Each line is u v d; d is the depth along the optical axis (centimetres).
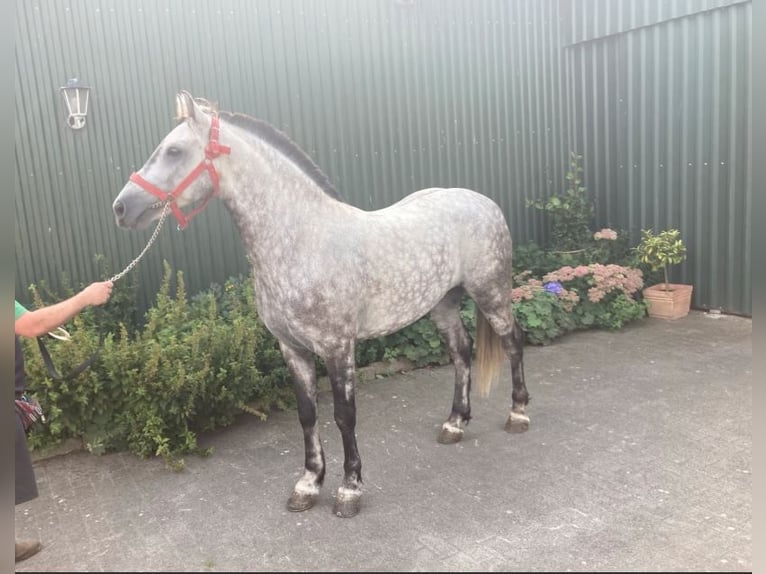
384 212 323
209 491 326
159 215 269
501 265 362
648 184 656
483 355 380
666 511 281
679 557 247
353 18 566
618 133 676
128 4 483
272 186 279
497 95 657
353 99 572
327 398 457
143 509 310
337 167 570
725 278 601
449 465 340
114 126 488
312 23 547
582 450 348
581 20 682
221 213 522
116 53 483
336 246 283
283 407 429
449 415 408
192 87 508
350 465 294
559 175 710
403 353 508
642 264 635
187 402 374
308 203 286
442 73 619
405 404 437
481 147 652
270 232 278
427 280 319
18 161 463
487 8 641
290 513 299
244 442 388
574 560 249
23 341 365
